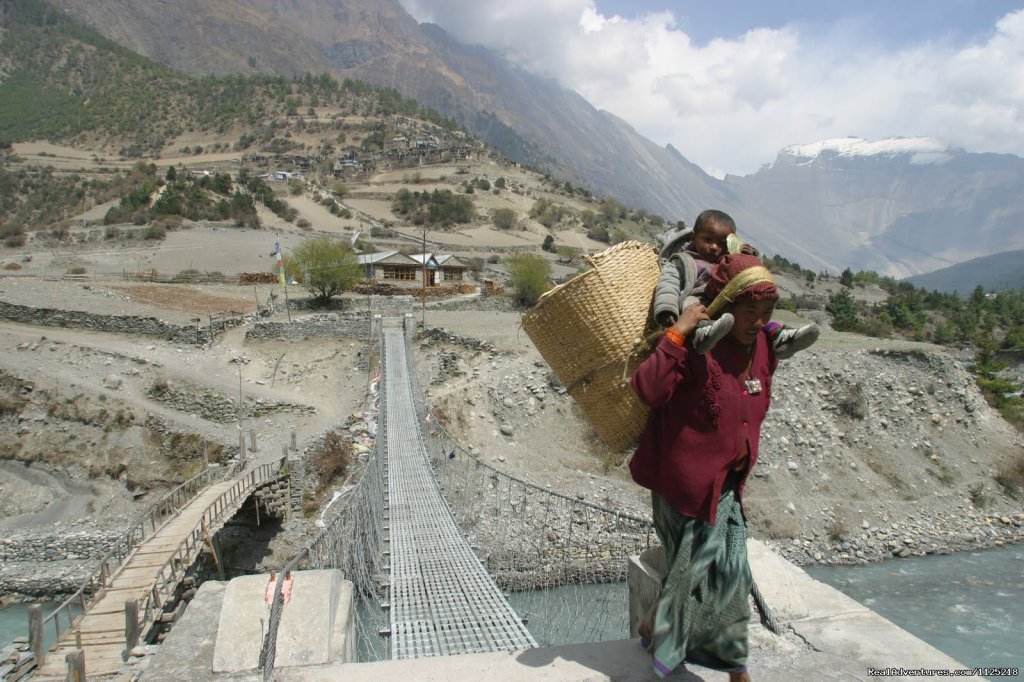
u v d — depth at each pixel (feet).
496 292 178.09
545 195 506.89
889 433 94.99
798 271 364.99
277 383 112.88
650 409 9.34
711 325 8.17
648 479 9.07
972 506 85.87
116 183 431.43
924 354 106.93
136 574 46.19
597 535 57.21
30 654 35.83
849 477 86.43
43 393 100.63
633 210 524.52
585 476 79.25
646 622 9.50
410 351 113.39
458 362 105.09
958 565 71.61
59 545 75.87
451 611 28.73
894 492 85.66
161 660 10.28
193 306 147.64
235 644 10.27
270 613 10.18
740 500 8.77
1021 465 93.61
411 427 77.61
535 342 10.43
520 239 370.73
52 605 67.46
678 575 8.51
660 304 8.99
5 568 72.69
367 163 571.28
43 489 90.33
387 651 24.54
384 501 52.08
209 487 68.13
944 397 102.73
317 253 155.84
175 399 102.63
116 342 119.14
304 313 146.92
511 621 27.30
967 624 58.08
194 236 277.64
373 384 102.89
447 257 204.54
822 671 9.07
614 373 9.59
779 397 94.48
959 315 249.55
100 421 97.30
